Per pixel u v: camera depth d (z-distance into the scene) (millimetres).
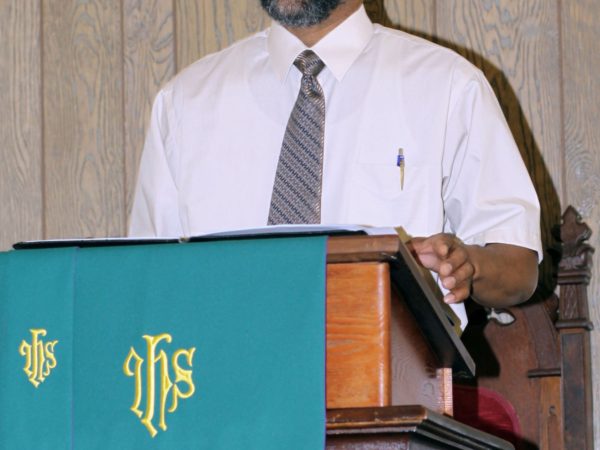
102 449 2465
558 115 5270
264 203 3930
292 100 4016
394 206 3830
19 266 2639
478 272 3361
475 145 3883
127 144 5715
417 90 3939
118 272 2541
